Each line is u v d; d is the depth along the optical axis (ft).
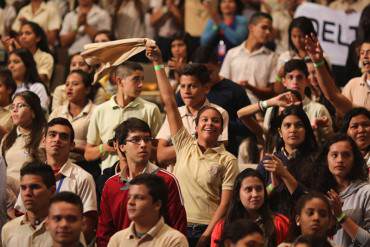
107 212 49.90
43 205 48.14
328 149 50.42
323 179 50.47
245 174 48.08
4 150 57.31
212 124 52.06
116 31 82.02
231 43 74.69
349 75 68.85
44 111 64.39
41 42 73.36
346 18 69.92
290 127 51.90
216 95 60.13
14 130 57.41
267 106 54.90
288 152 52.13
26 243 47.80
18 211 52.90
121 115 57.77
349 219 47.85
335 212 47.67
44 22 82.43
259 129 57.00
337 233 49.11
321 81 55.98
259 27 68.85
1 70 63.87
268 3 78.18
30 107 57.00
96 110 58.18
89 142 58.13
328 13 69.97
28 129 57.21
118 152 50.52
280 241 47.73
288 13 77.41
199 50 73.46
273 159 49.34
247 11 78.33
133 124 49.73
